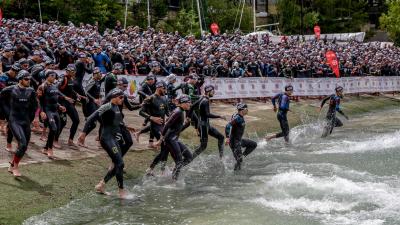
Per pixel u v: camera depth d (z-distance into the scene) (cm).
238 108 1174
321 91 2662
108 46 1761
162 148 1052
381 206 859
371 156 1311
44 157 1048
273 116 1981
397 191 954
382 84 3177
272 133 1722
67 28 2291
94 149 1177
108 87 1181
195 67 1970
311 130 1823
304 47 3444
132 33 2411
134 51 1858
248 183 1041
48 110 1071
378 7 7231
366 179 1055
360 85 2978
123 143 956
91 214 811
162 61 1853
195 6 5541
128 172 1070
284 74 2481
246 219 799
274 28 6316
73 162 1048
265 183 1034
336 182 1023
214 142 1485
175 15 5556
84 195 898
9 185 861
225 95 2112
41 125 1296
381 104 2866
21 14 3862
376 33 6769
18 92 909
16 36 1867
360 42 4672
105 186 970
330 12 6300
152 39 2327
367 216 805
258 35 3997
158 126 1149
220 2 5534
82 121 1443
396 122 2078
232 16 5478
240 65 2250
